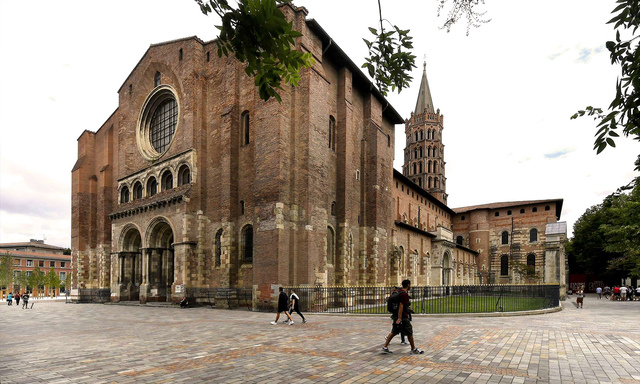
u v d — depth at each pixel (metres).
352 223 35.44
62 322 21.55
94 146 49.25
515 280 73.81
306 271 28.11
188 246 32.28
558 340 13.52
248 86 32.09
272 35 5.87
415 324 18.16
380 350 11.85
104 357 11.12
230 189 30.78
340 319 21.09
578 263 72.75
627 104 5.47
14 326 19.67
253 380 8.55
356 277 35.53
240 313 25.56
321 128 31.31
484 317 21.78
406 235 49.53
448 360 10.39
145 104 40.94
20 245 110.94
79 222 46.66
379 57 8.37
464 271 72.12
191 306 31.53
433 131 88.62
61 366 9.99
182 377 8.84
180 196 32.72
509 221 78.81
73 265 47.03
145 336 15.26
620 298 47.34
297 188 29.19
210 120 34.75
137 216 38.25
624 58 5.36
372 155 38.28
